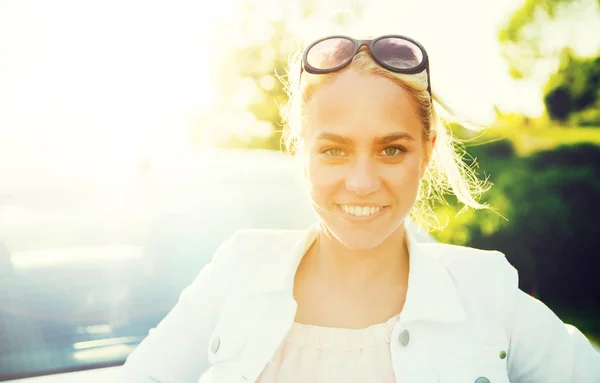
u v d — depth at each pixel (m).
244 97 11.63
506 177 7.59
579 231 7.15
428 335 1.22
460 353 1.21
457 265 1.33
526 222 7.16
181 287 2.86
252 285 1.35
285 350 1.26
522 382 1.30
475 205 1.48
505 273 1.31
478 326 1.24
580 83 10.96
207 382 1.33
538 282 7.05
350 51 1.11
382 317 1.24
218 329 1.35
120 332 2.72
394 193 1.12
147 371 1.39
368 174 1.08
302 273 1.33
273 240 1.46
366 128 1.08
